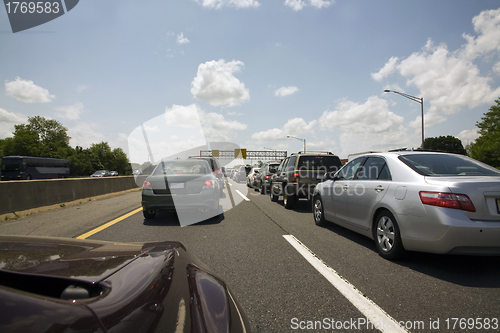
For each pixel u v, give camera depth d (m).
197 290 1.42
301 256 4.20
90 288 1.01
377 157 4.71
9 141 78.75
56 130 97.75
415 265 3.74
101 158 105.81
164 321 1.04
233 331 1.27
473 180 3.31
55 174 40.19
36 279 1.01
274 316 2.45
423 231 3.37
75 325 0.79
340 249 4.57
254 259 4.06
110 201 11.81
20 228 6.38
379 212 4.20
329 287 3.06
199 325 1.15
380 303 2.68
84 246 1.50
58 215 8.20
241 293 2.93
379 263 3.85
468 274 3.39
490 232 3.04
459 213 3.15
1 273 1.02
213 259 4.07
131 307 1.00
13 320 0.73
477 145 52.78
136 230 6.06
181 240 5.19
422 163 4.04
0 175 34.44
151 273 1.32
